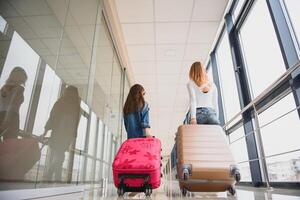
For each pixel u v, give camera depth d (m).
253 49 2.88
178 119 8.54
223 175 1.57
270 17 2.34
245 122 2.79
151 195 1.79
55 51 1.71
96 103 2.98
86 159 2.40
